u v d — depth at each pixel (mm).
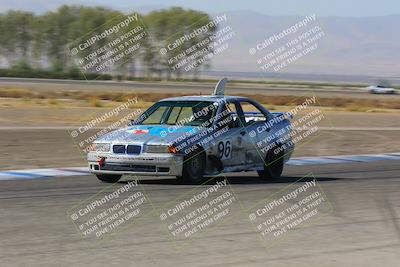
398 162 31422
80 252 12617
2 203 17625
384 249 13336
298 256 12633
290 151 24906
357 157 33469
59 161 28594
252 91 125000
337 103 99125
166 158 20797
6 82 126562
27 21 186125
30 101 72688
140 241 13688
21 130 41031
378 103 106250
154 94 94688
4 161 27859
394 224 15961
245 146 23094
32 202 17844
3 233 14039
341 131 49250
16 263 11688
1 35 188375
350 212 17438
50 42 171500
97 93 95125
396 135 47906
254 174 26000
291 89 156750
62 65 163500
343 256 12672
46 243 13266
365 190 21469
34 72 165250
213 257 12453
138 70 151500
